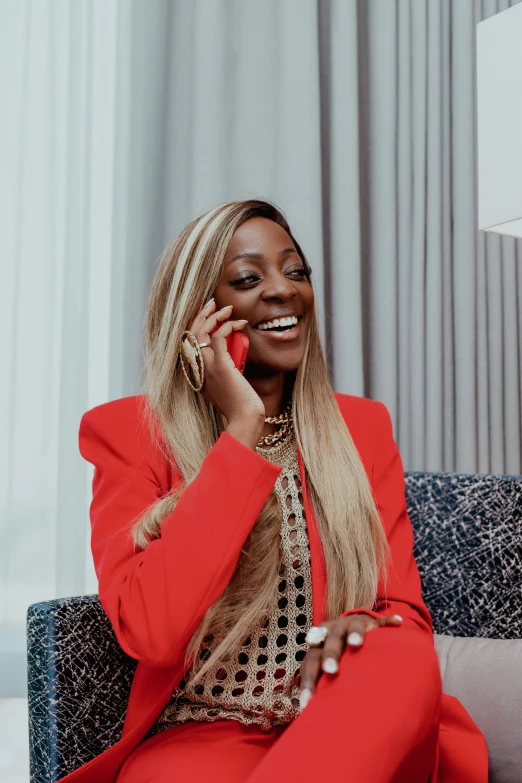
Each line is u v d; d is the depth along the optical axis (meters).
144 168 2.26
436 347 2.38
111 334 2.26
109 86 2.30
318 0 2.38
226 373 1.31
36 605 1.28
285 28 2.28
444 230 2.43
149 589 1.15
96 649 1.29
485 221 1.46
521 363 2.51
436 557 1.59
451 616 1.56
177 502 1.23
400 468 1.51
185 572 1.15
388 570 1.37
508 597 1.54
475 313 2.44
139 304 2.24
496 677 1.39
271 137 2.31
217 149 2.24
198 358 1.35
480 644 1.47
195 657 1.22
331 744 0.93
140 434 1.38
